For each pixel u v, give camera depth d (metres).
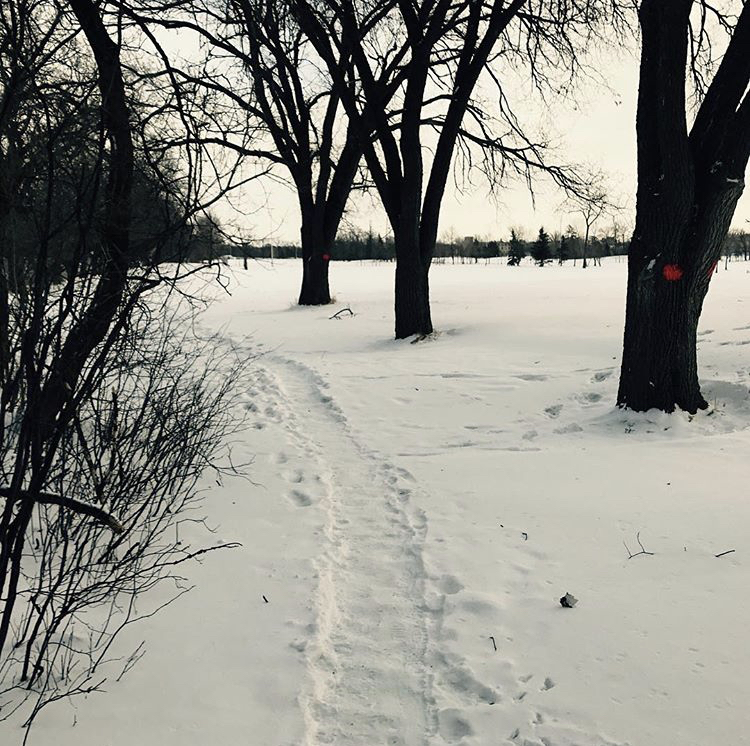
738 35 6.31
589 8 10.98
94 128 2.74
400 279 13.23
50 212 2.50
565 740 2.59
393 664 3.17
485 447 6.41
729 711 2.65
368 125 12.85
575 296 20.44
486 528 4.50
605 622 3.31
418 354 11.53
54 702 2.87
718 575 3.65
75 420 3.19
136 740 2.69
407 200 12.83
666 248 6.59
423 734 2.73
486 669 3.04
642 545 4.07
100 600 3.34
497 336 12.84
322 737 2.74
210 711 2.86
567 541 4.22
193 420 5.82
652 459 5.64
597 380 8.70
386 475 5.73
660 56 6.23
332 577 4.00
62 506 3.23
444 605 3.59
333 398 8.62
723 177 6.33
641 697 2.78
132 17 4.32
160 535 4.55
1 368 2.59
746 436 6.08
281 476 5.79
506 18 11.66
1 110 2.42
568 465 5.64
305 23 11.71
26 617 3.46
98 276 2.80
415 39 12.05
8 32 2.40
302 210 21.20
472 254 119.75
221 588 3.87
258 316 19.12
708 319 12.55
